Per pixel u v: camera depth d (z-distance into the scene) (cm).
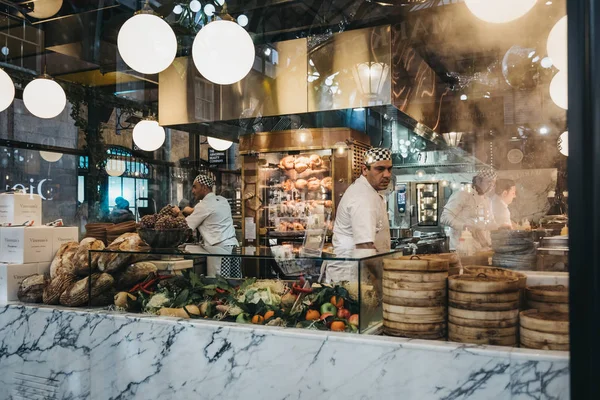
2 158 666
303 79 557
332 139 625
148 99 710
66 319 282
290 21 526
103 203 768
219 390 239
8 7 482
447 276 212
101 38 517
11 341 299
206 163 820
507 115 457
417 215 761
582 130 162
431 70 582
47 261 325
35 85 477
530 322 190
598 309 160
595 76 159
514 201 346
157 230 288
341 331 222
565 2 167
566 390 178
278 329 230
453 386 194
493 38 473
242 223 677
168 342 252
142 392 258
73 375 279
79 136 765
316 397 218
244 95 589
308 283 242
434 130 603
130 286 283
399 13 491
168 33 330
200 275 269
